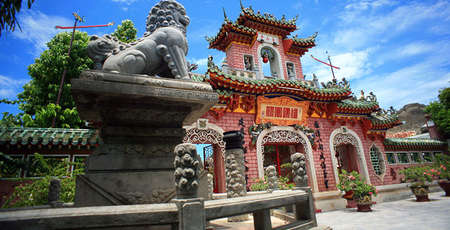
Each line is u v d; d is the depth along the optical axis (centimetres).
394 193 1823
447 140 2453
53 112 1477
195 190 243
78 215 202
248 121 1419
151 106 369
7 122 1157
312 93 1506
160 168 364
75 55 1795
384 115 1927
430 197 1839
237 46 1680
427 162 2230
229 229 471
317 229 397
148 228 277
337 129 1714
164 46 416
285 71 1803
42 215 192
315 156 1561
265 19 1744
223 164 1259
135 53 395
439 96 2952
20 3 451
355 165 1780
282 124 1498
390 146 2008
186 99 370
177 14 476
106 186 325
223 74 1238
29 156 1022
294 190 424
